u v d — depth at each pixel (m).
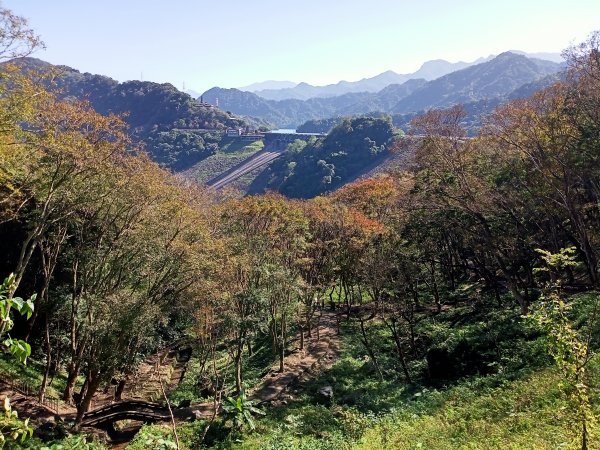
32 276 31.20
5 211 23.11
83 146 21.59
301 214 39.00
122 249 27.62
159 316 26.16
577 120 26.78
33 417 23.67
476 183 29.89
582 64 25.92
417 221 32.06
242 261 27.45
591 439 7.27
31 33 18.47
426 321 34.94
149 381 37.66
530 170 29.08
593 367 14.34
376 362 29.09
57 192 23.11
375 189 42.25
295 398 27.09
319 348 35.78
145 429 22.81
